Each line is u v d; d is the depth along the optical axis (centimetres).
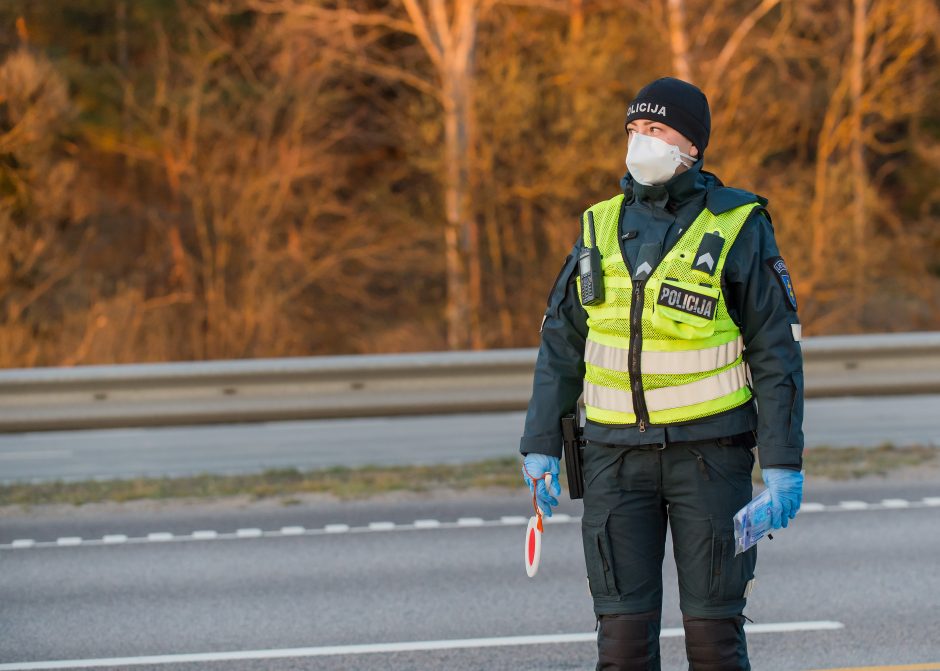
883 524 2039
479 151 6775
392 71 6825
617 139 6494
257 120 7275
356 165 7875
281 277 7319
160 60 7306
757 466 2400
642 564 898
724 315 878
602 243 911
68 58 7362
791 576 1739
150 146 7356
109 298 6988
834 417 3070
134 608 1645
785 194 6688
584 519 917
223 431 3095
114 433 3114
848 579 1719
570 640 1472
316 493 2344
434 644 1465
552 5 6812
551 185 6556
